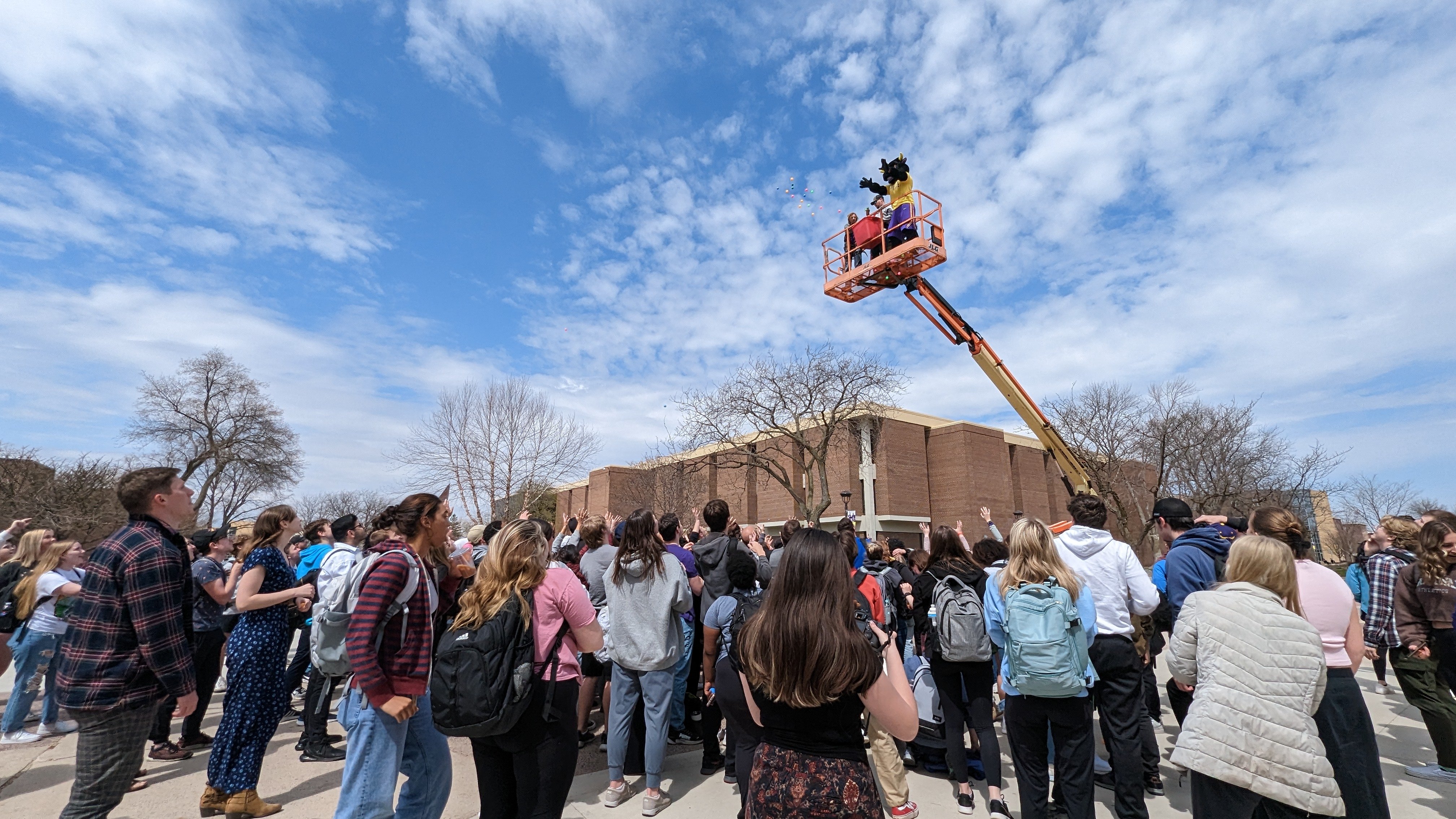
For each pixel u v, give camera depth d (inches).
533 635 119.3
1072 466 488.4
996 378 502.3
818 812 76.8
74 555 238.1
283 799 170.1
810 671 78.1
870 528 1262.3
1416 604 183.3
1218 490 924.6
